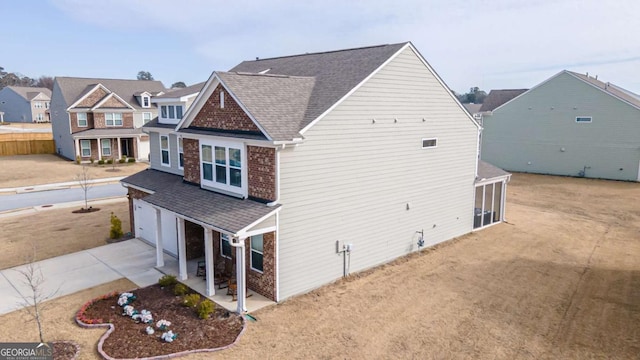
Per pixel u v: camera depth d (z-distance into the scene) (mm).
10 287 13984
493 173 22766
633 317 12188
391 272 15875
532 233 21156
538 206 27094
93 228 21328
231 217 12758
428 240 18969
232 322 11688
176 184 17469
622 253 17984
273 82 15609
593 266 16391
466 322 11914
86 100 45375
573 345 10742
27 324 11500
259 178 13391
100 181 35188
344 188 14914
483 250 18531
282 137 12578
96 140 45156
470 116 20094
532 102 39688
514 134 41344
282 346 10539
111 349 10180
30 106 90438
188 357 9984
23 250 17844
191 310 12344
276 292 13078
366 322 11867
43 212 24922
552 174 39188
